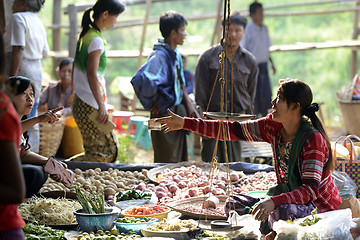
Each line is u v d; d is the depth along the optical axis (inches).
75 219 159.3
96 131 232.8
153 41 775.7
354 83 323.9
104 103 233.5
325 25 838.5
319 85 765.3
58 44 453.7
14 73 228.1
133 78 226.8
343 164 184.4
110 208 158.2
